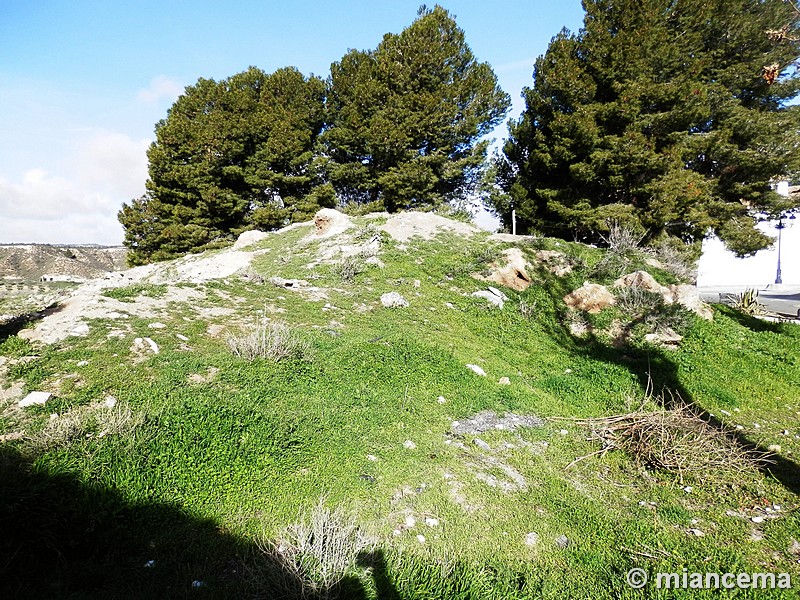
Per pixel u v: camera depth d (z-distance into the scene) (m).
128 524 3.75
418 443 5.77
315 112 30.61
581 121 18.09
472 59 28.09
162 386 5.73
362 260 14.96
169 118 30.64
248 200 30.00
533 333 11.30
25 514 3.42
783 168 18.89
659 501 5.20
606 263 14.38
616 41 18.62
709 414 7.73
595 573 4.00
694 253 19.38
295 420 5.59
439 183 28.92
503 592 3.60
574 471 5.72
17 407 5.05
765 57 18.28
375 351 7.93
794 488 5.55
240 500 4.28
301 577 3.28
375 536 4.05
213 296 10.05
